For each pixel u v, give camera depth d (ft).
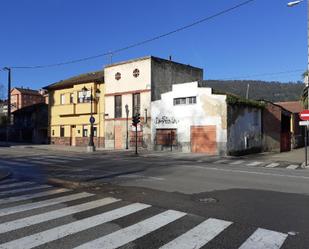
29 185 46.06
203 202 34.27
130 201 34.91
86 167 66.49
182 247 21.50
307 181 47.93
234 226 25.99
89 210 31.09
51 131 160.97
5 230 24.94
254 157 101.96
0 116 237.25
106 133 134.72
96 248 21.26
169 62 128.57
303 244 22.12
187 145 111.86
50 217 28.63
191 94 111.04
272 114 129.49
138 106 125.18
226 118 103.76
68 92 152.15
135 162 77.15
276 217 28.58
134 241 22.56
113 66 132.36
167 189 41.52
